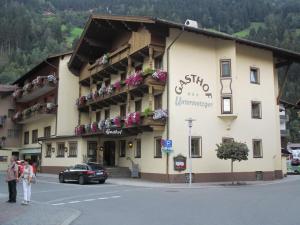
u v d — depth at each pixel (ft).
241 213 45.96
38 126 165.27
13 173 58.34
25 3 549.54
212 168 102.42
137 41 107.76
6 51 395.14
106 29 124.26
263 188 82.12
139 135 111.96
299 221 40.19
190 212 47.32
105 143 131.13
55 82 148.25
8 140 181.37
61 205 56.24
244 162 106.93
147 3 520.83
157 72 99.30
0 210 49.29
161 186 87.76
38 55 353.31
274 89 117.19
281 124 165.07
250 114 110.22
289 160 156.66
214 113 105.40
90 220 42.50
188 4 493.36
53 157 142.20
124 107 122.52
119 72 124.57
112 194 70.90
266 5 531.50
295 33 397.80
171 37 102.47
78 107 143.64
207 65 106.52
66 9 618.85
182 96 101.24
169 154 98.02
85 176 95.45
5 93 183.11
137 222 40.75
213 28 480.64
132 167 111.24
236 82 106.11
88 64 138.82
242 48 111.24
